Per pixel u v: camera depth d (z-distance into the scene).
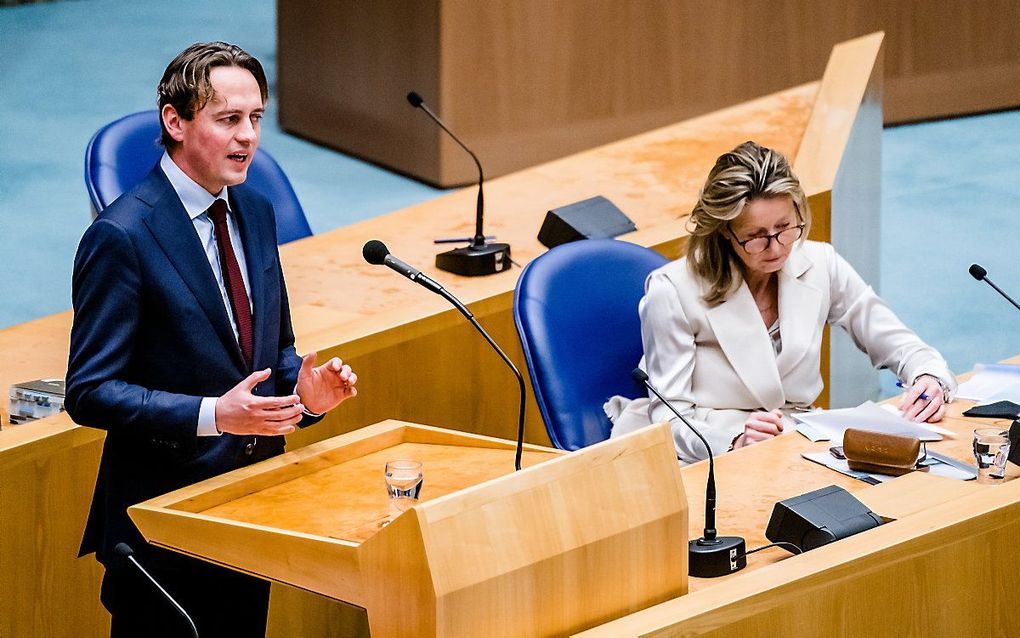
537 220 17.61
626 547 7.93
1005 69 33.06
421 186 28.33
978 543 9.02
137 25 40.91
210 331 9.59
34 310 22.16
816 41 31.14
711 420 12.73
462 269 15.64
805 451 11.38
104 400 9.21
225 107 9.34
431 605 7.28
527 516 7.59
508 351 15.27
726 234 12.45
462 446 10.31
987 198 27.28
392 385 14.39
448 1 27.05
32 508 11.65
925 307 22.17
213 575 9.98
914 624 8.85
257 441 10.03
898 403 12.52
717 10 30.03
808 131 18.55
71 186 27.81
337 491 9.52
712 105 30.58
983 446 10.57
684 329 12.84
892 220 26.19
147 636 9.98
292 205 17.53
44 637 11.95
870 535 8.77
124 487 9.73
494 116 28.14
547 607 7.65
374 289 15.41
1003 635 9.27
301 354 13.27
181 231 9.52
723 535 9.91
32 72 35.88
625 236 16.33
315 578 8.21
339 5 29.48
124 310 9.34
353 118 29.95
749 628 8.09
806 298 13.01
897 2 31.70
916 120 32.72
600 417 13.02
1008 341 20.89
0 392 12.93
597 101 29.17
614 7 28.88
